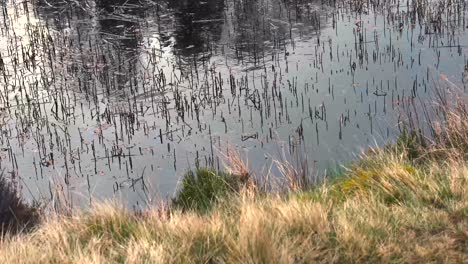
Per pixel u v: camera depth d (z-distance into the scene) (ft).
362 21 66.13
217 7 74.79
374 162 25.50
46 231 19.36
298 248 15.25
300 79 51.37
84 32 67.00
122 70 56.08
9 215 25.40
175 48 61.57
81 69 56.34
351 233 15.72
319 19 68.39
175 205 28.02
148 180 33.01
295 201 18.33
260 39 62.95
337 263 14.94
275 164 37.04
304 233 16.35
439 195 19.01
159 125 44.27
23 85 51.37
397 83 48.39
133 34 65.67
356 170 24.75
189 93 50.01
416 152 29.89
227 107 46.60
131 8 75.05
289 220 16.93
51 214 26.27
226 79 52.80
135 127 44.09
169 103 48.16
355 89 48.21
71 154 40.22
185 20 70.13
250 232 15.67
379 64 53.06
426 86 46.96
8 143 41.68
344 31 63.72
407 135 31.27
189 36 64.95
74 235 18.58
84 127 44.70
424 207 18.19
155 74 52.90
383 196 20.10
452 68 50.70
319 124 42.47
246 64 56.13
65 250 17.12
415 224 16.75
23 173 38.01
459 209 17.33
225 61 57.26
